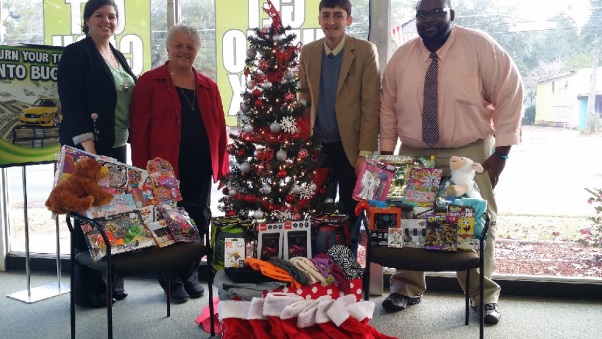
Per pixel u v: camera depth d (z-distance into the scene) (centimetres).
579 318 301
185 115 301
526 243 355
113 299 325
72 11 354
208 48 346
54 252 392
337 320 229
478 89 277
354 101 295
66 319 304
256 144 268
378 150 323
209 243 278
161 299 334
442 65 277
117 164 268
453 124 277
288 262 248
